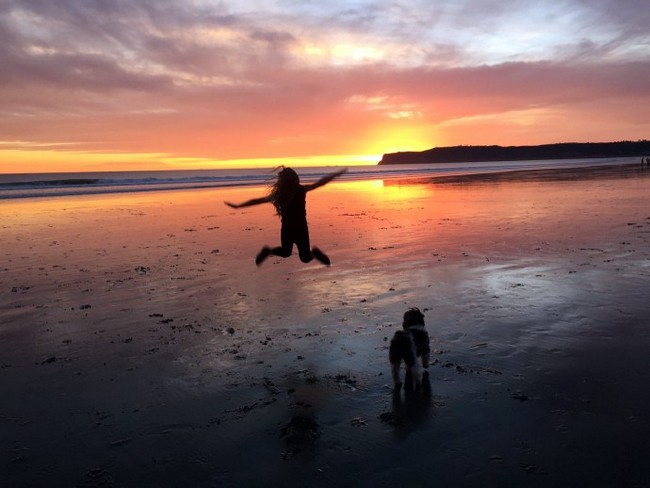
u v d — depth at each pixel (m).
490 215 17.67
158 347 6.23
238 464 3.88
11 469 3.86
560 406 4.56
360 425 4.38
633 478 3.56
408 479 3.64
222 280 9.41
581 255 10.42
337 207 22.42
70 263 11.12
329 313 7.36
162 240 14.12
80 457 4.02
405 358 4.95
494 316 7.00
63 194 33.47
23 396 5.05
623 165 67.19
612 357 5.55
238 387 5.15
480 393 4.87
